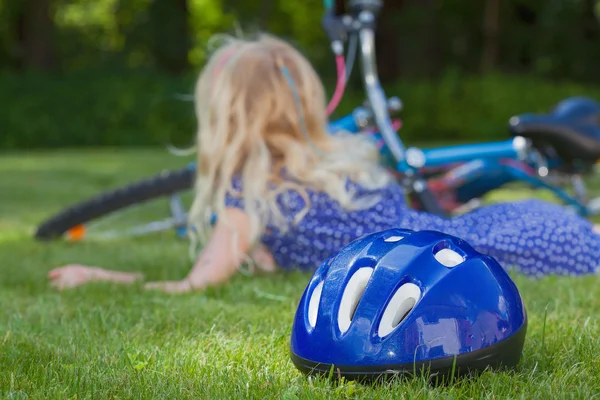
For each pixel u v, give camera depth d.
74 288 2.58
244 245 2.54
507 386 1.48
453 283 1.48
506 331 1.49
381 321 1.48
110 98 16.52
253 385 1.54
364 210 2.65
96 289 2.54
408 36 18.12
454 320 1.46
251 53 2.66
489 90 16.66
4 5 19.00
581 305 2.28
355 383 1.49
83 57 23.69
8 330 2.04
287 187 2.60
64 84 16.50
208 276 2.51
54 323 2.14
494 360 1.48
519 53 21.16
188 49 20.31
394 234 1.61
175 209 3.87
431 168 3.81
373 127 3.19
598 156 3.67
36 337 1.98
